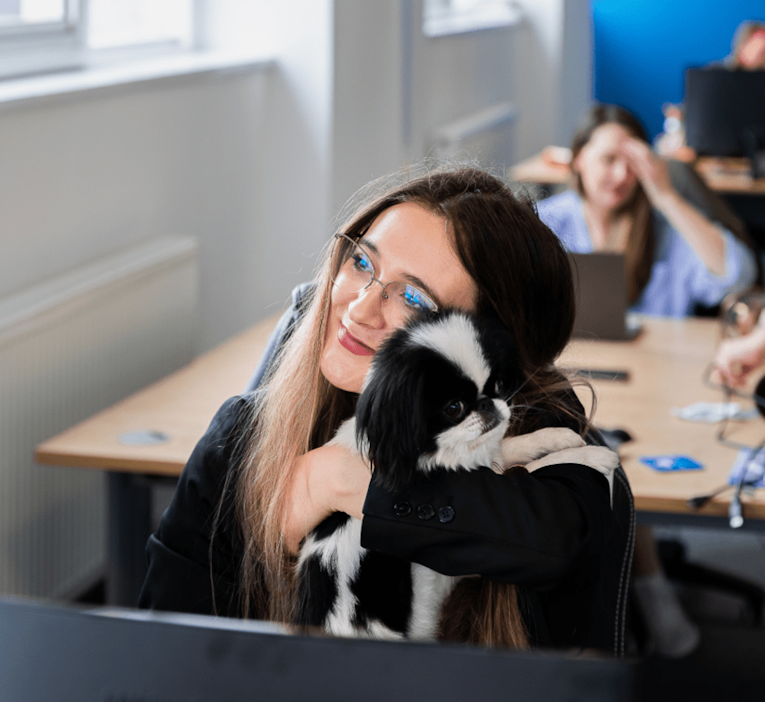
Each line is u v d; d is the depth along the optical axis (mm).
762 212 4332
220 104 3053
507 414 815
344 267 987
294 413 1001
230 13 3330
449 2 5375
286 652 449
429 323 825
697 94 4398
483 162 1326
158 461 1669
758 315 2209
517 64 6109
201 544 1054
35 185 2205
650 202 2820
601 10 7137
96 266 2373
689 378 2148
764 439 1792
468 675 436
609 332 2402
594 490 908
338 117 3426
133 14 3055
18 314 1980
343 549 893
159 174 2736
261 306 3551
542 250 986
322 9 3268
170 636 460
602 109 2816
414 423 771
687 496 1535
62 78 2418
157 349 2541
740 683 2262
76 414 2211
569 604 945
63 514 2238
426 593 889
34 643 474
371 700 442
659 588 2359
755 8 6883
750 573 2801
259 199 3418
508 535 817
